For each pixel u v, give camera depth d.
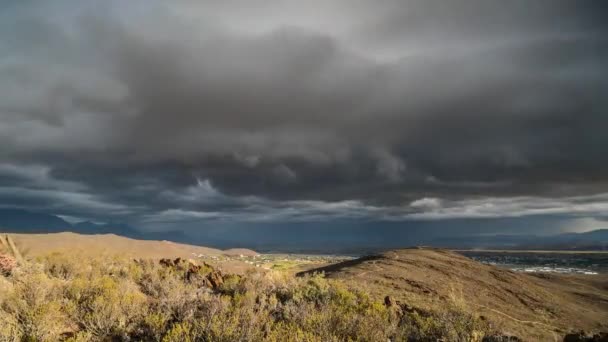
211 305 11.05
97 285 12.38
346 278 34.81
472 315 15.23
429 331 13.44
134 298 11.34
